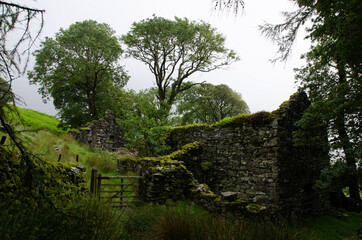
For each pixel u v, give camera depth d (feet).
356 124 21.06
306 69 36.01
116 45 66.85
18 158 11.73
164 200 22.39
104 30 67.21
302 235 12.34
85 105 74.23
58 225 8.78
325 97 27.27
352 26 14.57
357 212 35.94
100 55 66.64
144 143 37.09
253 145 28.07
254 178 27.04
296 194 27.25
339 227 26.76
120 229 11.66
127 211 16.34
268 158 26.23
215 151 32.53
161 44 68.03
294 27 16.43
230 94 93.71
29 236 7.36
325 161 24.47
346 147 21.72
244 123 29.68
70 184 14.69
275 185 24.88
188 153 31.89
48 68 64.08
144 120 38.09
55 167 14.16
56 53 63.36
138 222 13.97
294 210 26.30
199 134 35.63
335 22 16.21
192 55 70.54
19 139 9.71
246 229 11.46
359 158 20.43
